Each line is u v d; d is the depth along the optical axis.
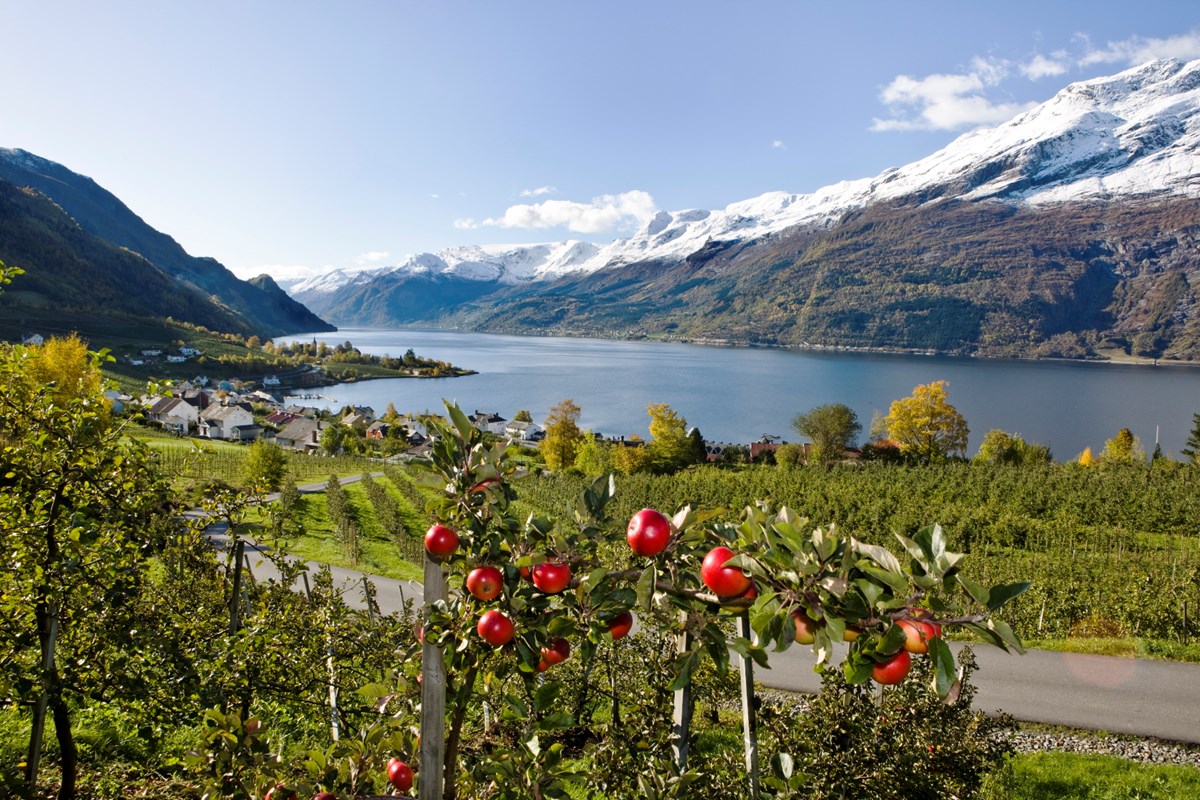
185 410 102.12
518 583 2.72
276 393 166.12
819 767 6.29
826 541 1.96
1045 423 130.00
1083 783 11.32
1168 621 20.06
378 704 3.84
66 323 178.50
